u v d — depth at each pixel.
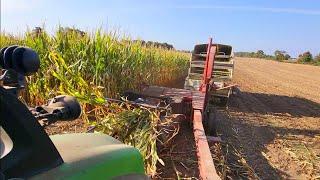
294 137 10.12
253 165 7.40
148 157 5.64
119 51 9.77
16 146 1.72
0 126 1.70
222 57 16.09
